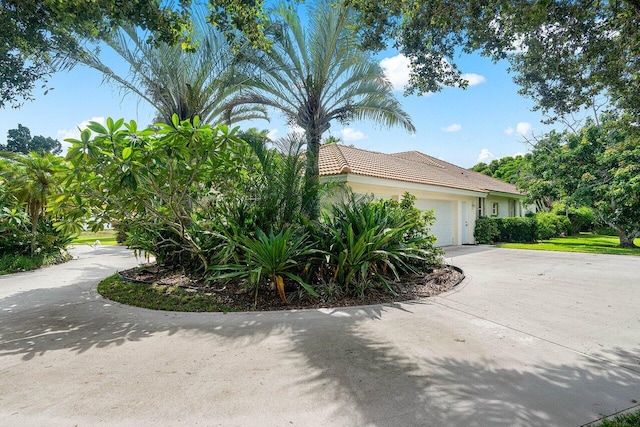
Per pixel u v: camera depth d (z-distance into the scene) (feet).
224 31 18.80
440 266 30.68
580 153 53.31
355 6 18.03
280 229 24.07
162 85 32.45
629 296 22.07
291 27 30.04
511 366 12.17
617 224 52.70
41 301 23.08
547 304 20.29
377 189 43.39
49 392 10.68
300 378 11.43
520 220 63.93
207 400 10.12
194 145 21.15
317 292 21.75
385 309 19.65
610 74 18.03
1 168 38.22
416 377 11.40
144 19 16.03
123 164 19.31
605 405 9.66
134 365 12.62
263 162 24.93
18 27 15.61
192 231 25.62
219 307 20.22
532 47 18.11
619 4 15.39
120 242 66.33
